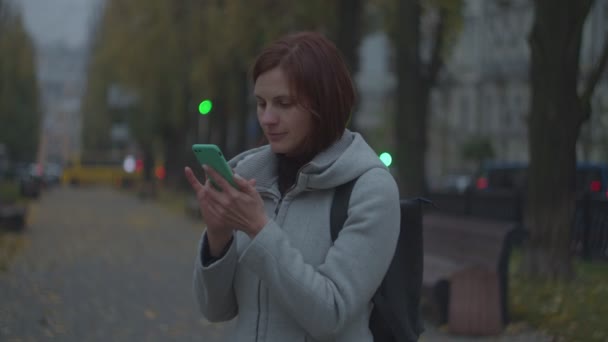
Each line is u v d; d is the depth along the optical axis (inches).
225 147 1380.4
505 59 1788.9
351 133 94.3
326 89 89.3
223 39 1100.5
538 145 434.9
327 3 797.9
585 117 430.9
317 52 89.7
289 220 90.8
